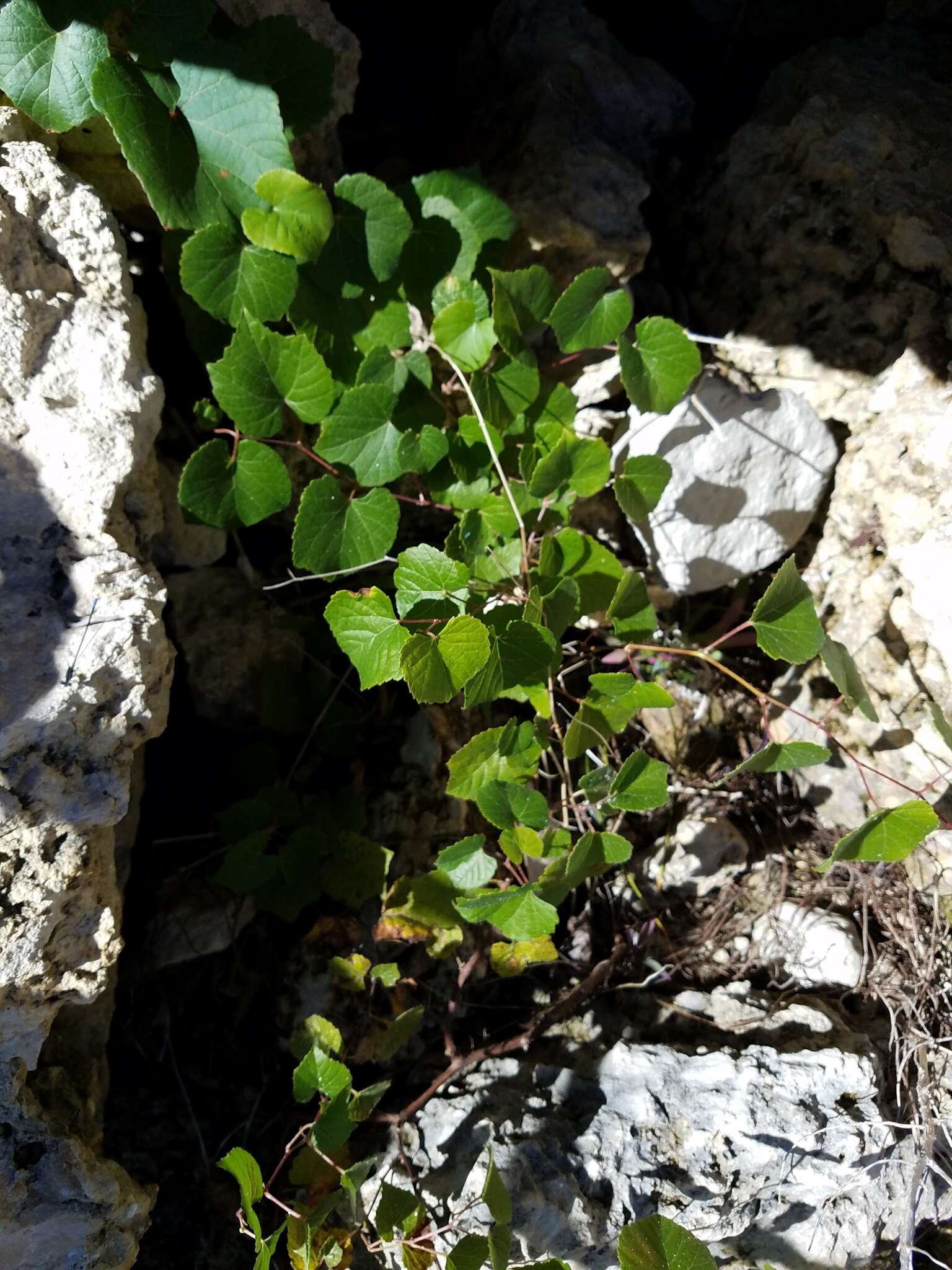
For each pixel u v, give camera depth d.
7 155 0.57
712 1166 0.61
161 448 0.69
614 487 0.63
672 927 0.71
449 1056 0.66
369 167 0.77
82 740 0.54
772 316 0.72
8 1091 0.55
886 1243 0.65
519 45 0.75
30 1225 0.55
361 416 0.62
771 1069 0.63
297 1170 0.61
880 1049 0.65
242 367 0.59
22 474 0.55
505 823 0.60
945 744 0.65
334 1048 0.61
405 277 0.64
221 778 0.73
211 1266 0.63
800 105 0.73
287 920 0.67
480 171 0.68
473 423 0.63
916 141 0.70
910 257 0.68
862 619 0.68
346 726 0.71
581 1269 0.61
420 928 0.65
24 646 0.54
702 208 0.75
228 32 0.60
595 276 0.61
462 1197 0.61
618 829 0.72
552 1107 0.64
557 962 0.70
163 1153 0.66
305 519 0.61
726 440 0.68
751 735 0.75
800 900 0.70
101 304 0.58
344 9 0.78
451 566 0.57
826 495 0.71
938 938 0.68
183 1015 0.68
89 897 0.55
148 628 0.56
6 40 0.55
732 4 0.79
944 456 0.65
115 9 0.55
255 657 0.72
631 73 0.75
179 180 0.58
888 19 0.76
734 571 0.71
